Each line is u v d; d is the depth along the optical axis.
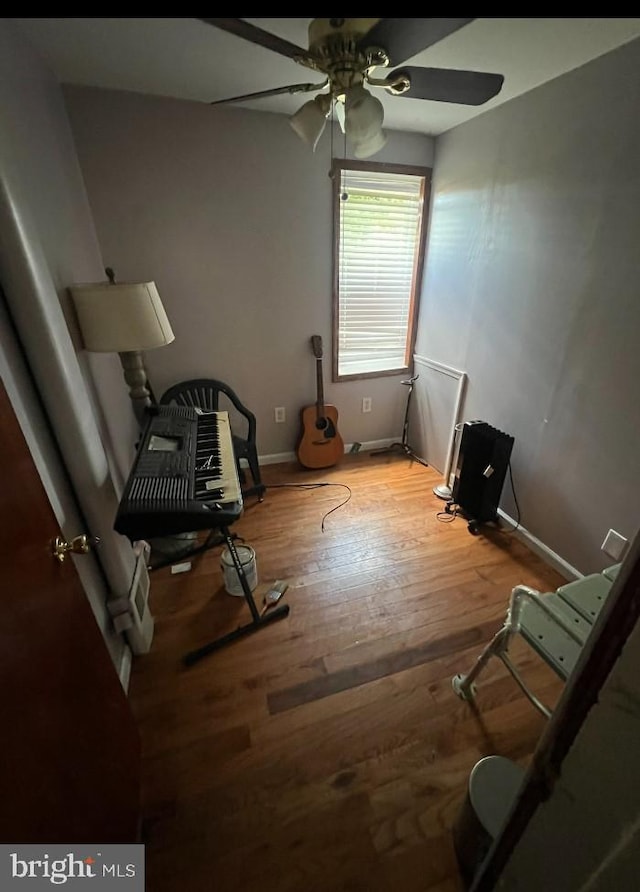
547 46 1.38
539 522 2.05
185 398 2.48
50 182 1.46
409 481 2.81
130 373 1.87
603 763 0.49
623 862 0.47
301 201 2.38
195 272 2.33
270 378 2.78
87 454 1.20
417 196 2.61
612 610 0.45
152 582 1.89
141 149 1.99
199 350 2.53
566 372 1.79
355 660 1.51
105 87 1.82
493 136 1.99
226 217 2.27
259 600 1.78
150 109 1.93
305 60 1.01
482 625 1.67
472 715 1.33
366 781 1.16
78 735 0.81
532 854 0.63
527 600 1.12
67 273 1.48
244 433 2.88
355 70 1.03
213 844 1.03
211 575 1.94
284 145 2.21
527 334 1.97
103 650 1.04
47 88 1.57
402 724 1.30
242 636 1.60
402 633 1.62
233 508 1.25
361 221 2.57
